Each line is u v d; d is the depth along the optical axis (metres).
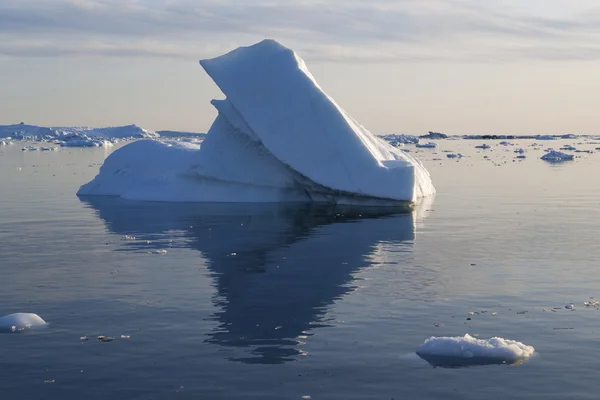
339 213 24.00
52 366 9.11
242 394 8.20
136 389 8.37
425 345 9.56
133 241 18.28
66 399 8.10
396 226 20.88
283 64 27.61
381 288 13.02
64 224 21.44
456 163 55.22
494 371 8.84
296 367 9.03
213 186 28.14
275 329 10.59
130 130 181.62
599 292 12.62
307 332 10.44
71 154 77.50
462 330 10.48
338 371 8.89
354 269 14.70
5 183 37.34
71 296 12.57
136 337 10.24
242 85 27.31
